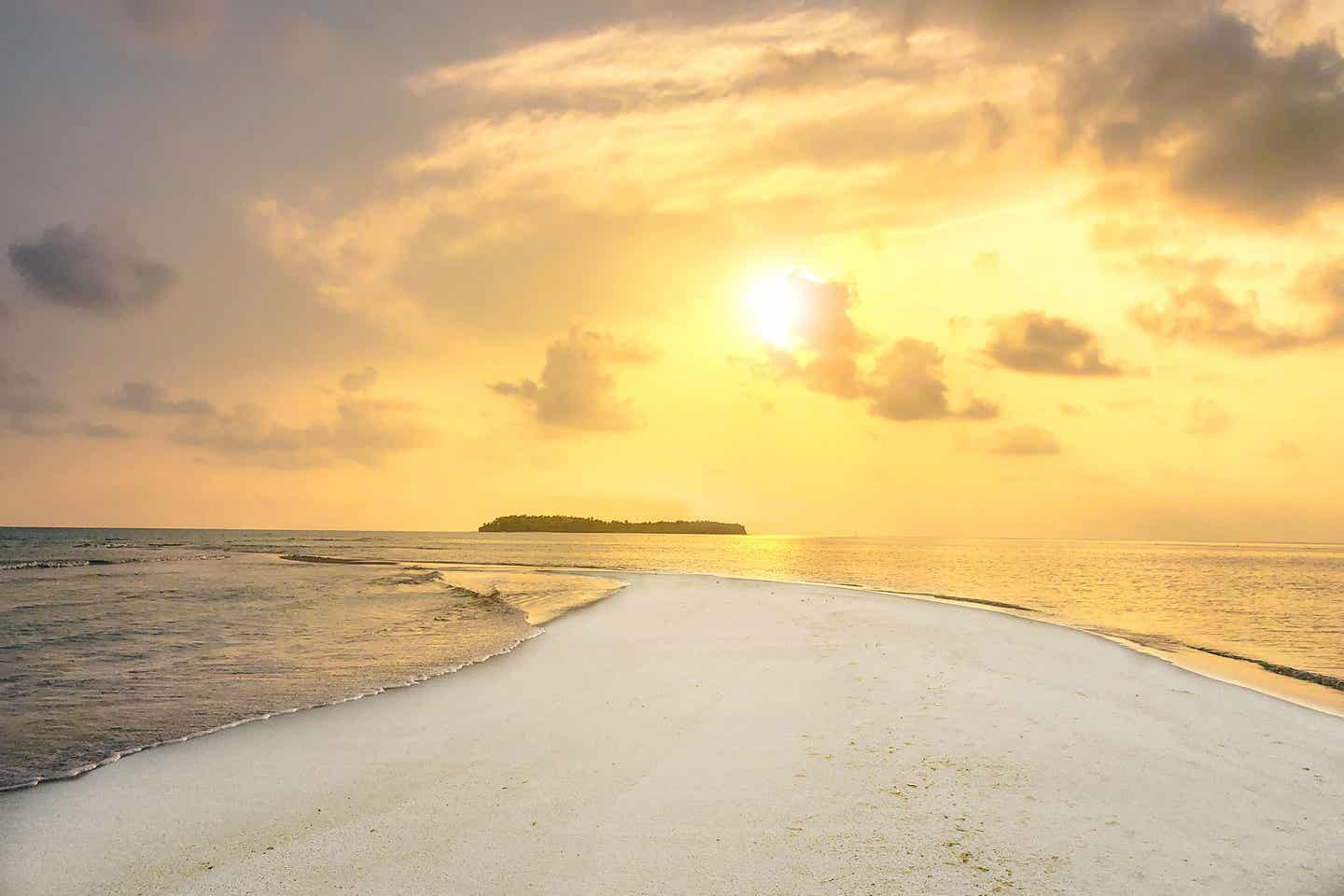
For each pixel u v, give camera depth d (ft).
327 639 64.85
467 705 39.60
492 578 147.64
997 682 44.16
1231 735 35.47
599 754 30.91
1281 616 96.68
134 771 29.30
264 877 20.29
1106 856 21.91
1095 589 142.00
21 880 20.22
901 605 82.89
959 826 23.72
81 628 72.74
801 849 21.85
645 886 19.63
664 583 114.62
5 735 34.63
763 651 53.93
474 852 21.74
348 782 27.86
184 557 244.42
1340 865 21.80
